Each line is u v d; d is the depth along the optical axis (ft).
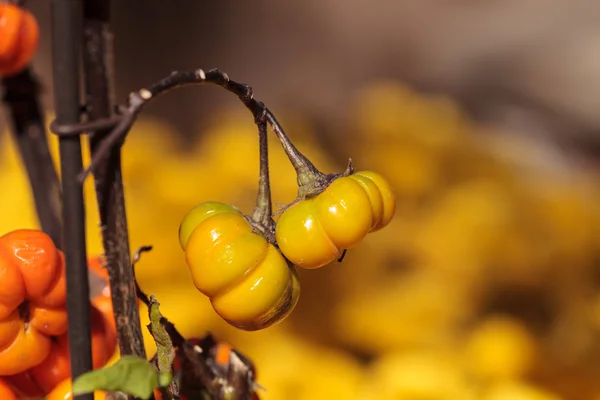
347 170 1.63
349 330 2.68
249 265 1.56
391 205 1.63
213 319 2.59
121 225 1.57
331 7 5.98
